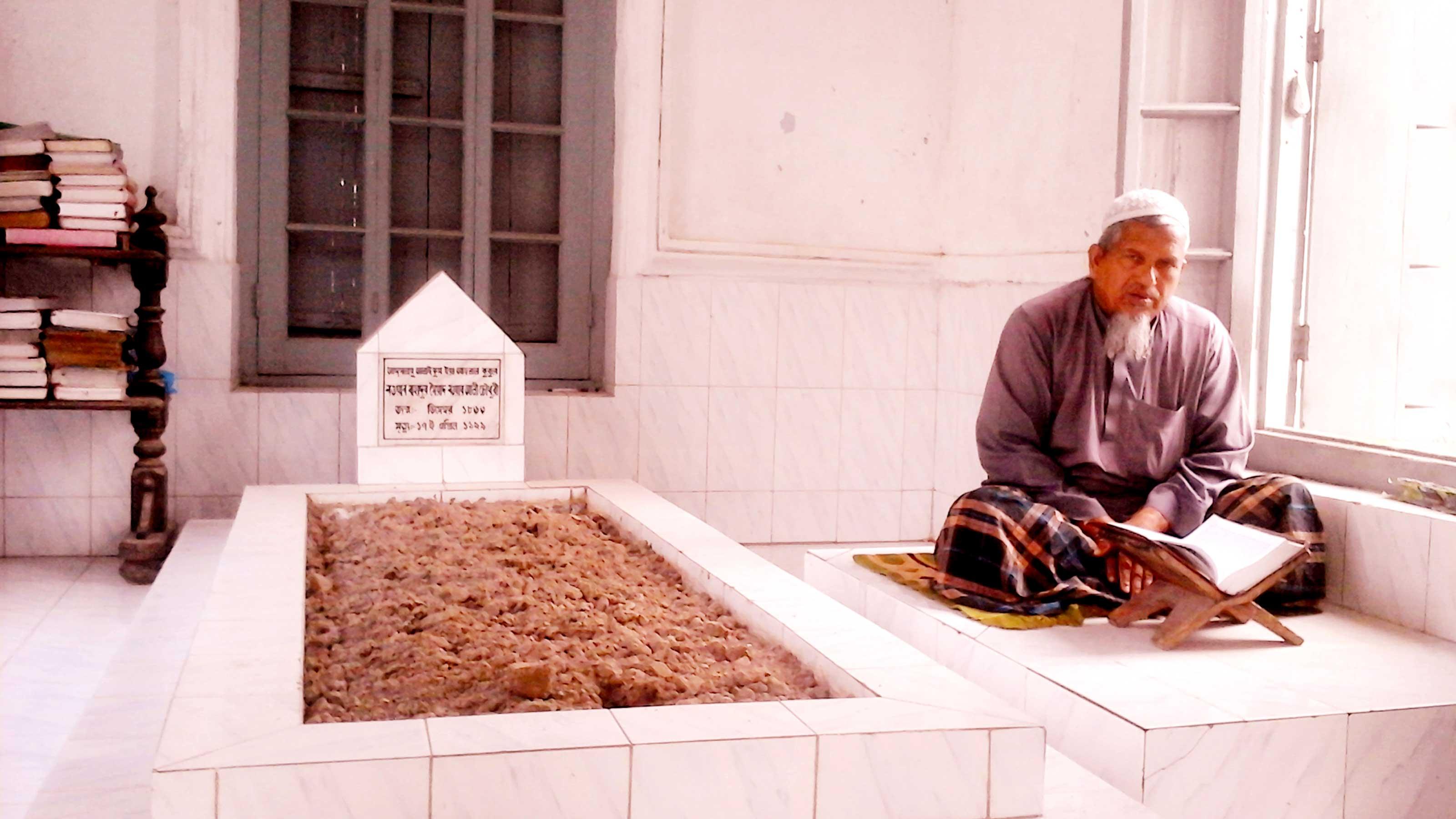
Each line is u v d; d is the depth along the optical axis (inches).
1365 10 161.9
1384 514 134.6
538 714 76.7
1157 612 129.3
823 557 160.2
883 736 74.5
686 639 104.6
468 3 213.6
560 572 129.2
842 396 227.8
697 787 71.9
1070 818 79.9
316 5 210.1
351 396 203.8
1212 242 174.1
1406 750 100.6
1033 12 206.8
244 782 65.7
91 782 91.1
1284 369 170.2
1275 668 112.0
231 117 198.7
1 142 173.3
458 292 179.2
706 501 222.4
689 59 217.8
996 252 218.1
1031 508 133.0
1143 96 175.6
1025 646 117.0
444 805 68.2
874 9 226.8
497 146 221.3
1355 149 163.5
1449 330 152.7
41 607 164.6
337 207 214.5
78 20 193.9
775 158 223.9
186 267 197.2
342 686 89.5
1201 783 94.3
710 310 219.8
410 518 156.7
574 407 214.4
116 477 196.9
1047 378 139.7
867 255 226.4
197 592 153.2
